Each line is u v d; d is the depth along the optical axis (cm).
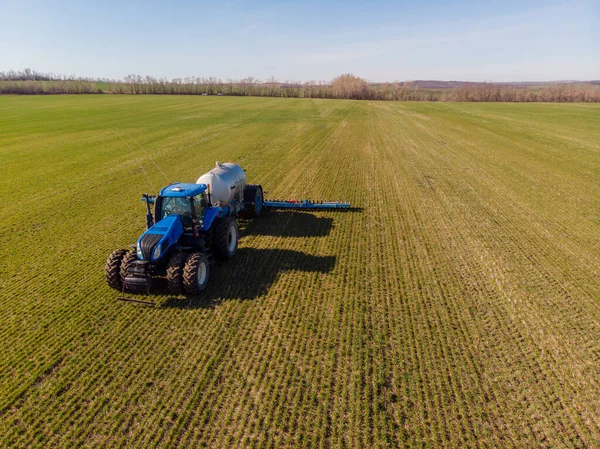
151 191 1845
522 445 589
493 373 726
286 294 977
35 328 855
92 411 647
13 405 662
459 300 957
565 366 742
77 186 1931
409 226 1423
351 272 1088
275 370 729
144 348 789
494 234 1352
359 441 595
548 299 963
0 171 2236
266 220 1490
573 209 1602
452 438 600
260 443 587
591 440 593
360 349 782
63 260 1172
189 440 595
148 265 929
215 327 850
